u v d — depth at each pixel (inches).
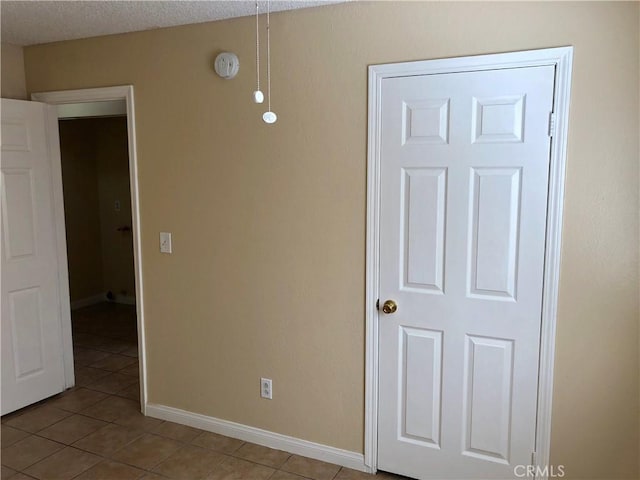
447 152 92.0
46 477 104.7
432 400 99.2
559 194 85.3
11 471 106.7
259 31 105.0
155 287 125.3
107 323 207.8
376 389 103.4
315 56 100.4
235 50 108.0
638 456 86.2
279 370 112.8
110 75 123.0
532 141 86.0
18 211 129.3
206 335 120.5
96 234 234.8
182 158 117.3
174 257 121.7
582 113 82.7
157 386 129.0
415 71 92.3
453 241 93.7
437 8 89.7
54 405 136.6
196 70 112.8
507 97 86.8
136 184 123.7
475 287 93.1
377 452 105.2
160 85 117.2
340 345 105.8
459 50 89.0
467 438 97.4
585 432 88.8
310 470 106.8
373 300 101.1
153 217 123.0
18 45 131.7
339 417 107.9
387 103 95.4
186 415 125.4
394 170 96.5
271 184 108.3
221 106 111.3
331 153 101.6
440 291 96.0
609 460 88.0
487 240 91.1
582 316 86.6
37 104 131.9
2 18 107.8
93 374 157.3
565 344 88.2
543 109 84.7
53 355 139.8
